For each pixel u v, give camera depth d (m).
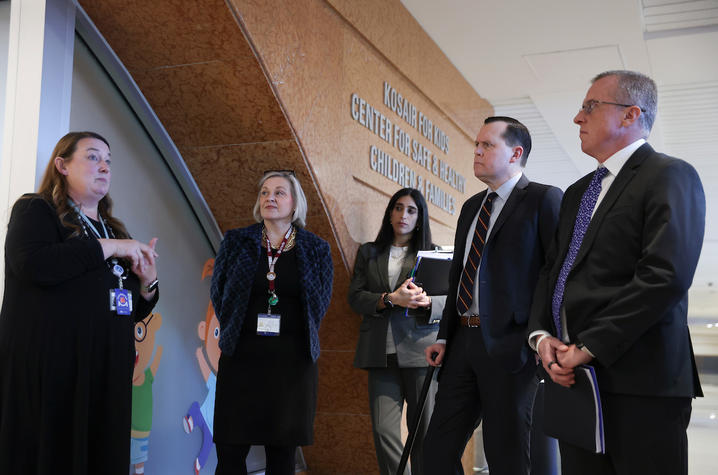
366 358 4.05
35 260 2.40
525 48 6.82
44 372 2.42
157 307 3.91
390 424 4.03
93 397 2.54
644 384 1.96
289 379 3.23
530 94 8.15
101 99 3.65
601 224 2.13
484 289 2.93
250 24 3.46
